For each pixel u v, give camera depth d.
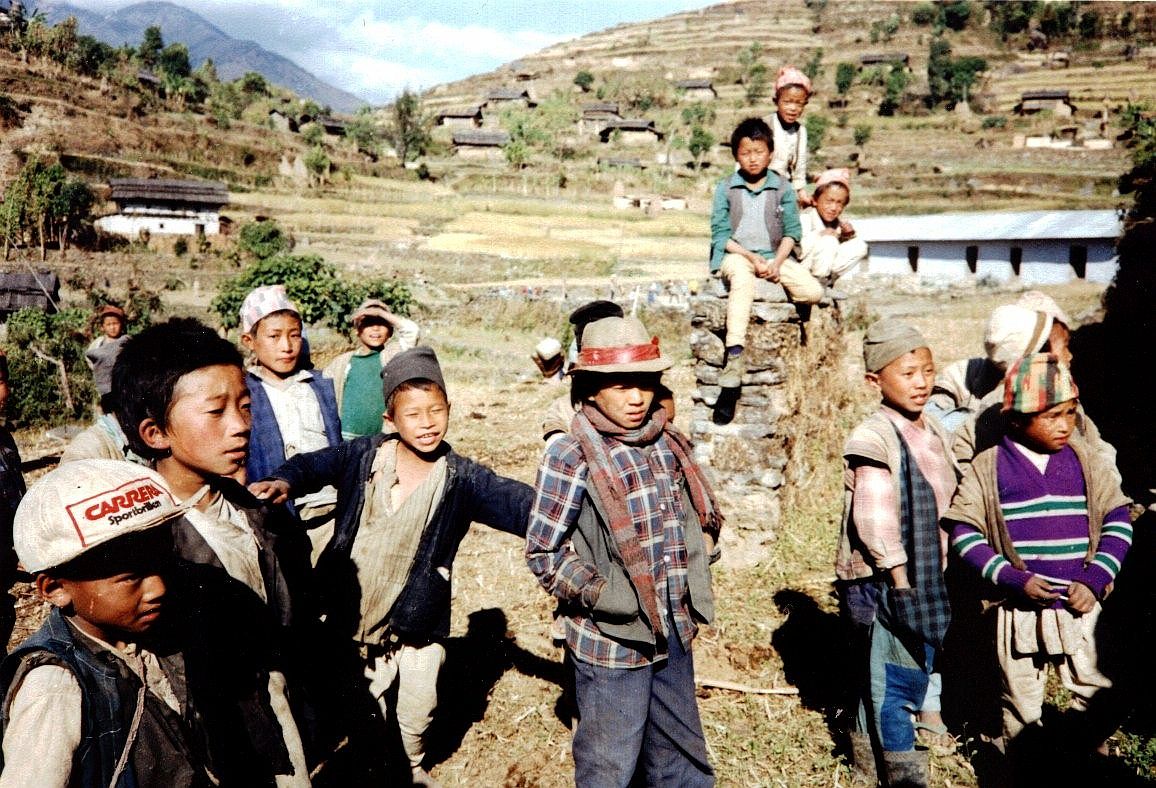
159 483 1.86
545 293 42.75
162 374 2.31
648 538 2.96
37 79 90.88
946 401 4.48
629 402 2.94
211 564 2.33
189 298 50.81
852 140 115.81
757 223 6.38
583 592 2.88
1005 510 3.20
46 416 20.75
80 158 75.81
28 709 1.66
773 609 5.52
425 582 3.31
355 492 3.36
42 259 56.78
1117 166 85.62
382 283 27.31
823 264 7.94
